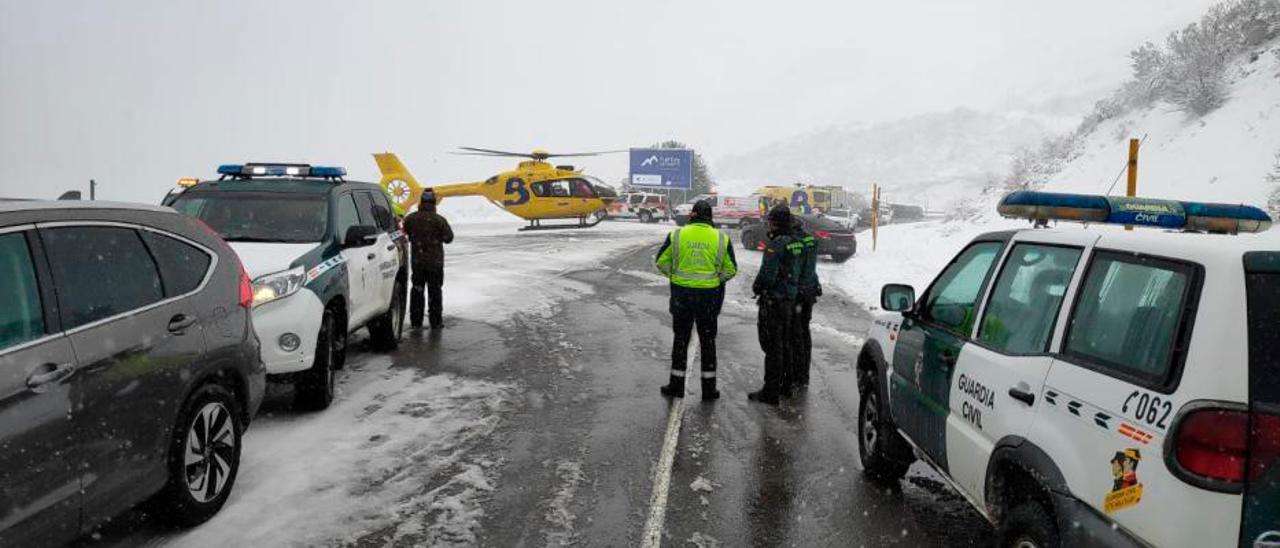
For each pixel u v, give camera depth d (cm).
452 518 470
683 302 738
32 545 330
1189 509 240
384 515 472
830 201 4356
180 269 450
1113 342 293
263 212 765
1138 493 257
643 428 653
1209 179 1778
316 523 457
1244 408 236
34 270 353
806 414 706
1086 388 294
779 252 730
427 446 597
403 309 1027
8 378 321
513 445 604
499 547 436
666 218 4725
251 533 441
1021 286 377
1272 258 251
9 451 317
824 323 1223
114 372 374
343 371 837
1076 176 2402
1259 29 2220
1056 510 294
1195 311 254
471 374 833
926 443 448
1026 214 412
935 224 3128
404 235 1084
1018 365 345
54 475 338
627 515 481
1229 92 2077
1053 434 306
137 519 452
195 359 435
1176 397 249
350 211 841
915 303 495
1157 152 2111
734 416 695
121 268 405
